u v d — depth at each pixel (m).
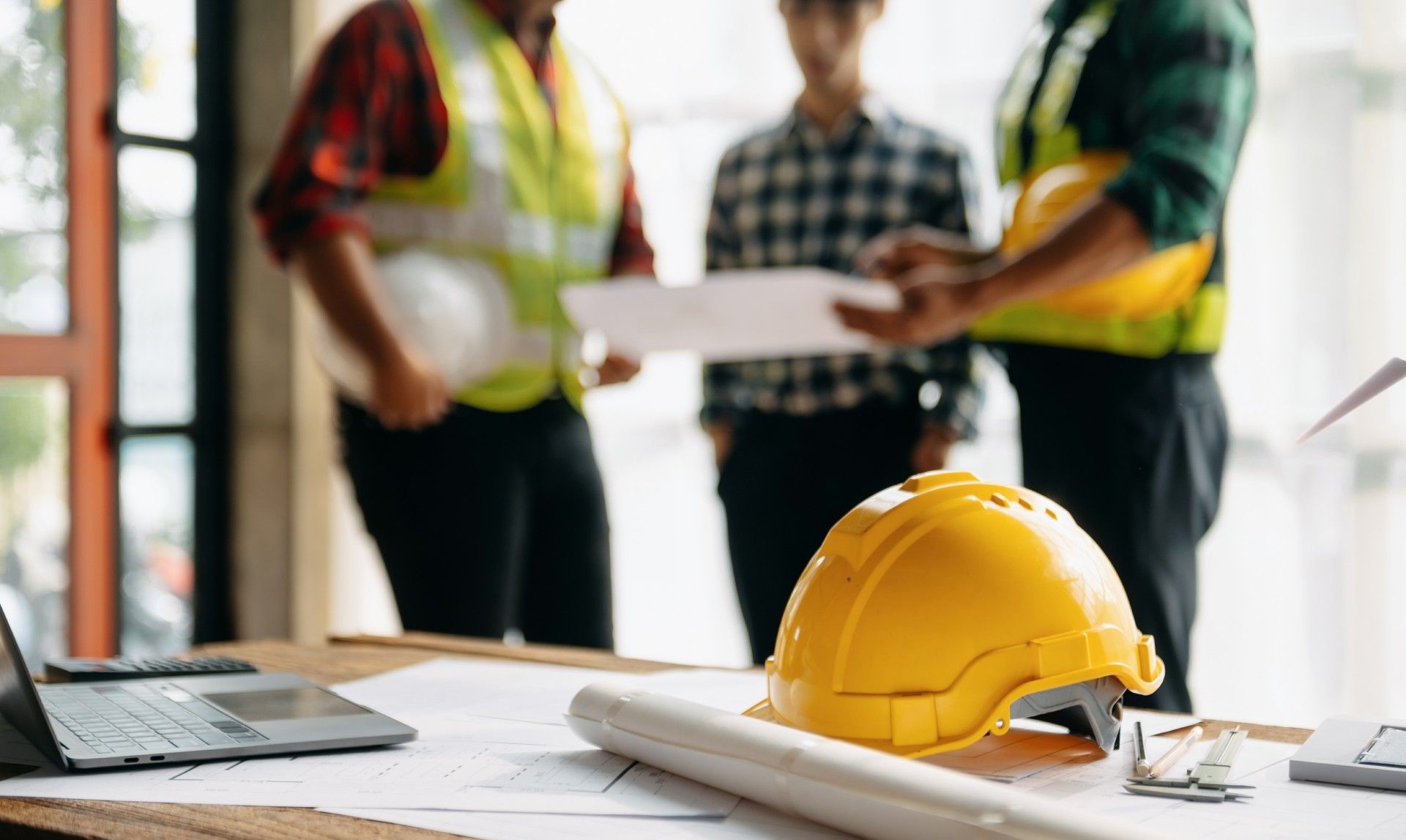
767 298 1.54
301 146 1.66
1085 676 0.61
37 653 2.40
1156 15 1.41
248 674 0.86
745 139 2.02
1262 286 1.89
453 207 1.76
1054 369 1.51
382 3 1.71
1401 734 0.65
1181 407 1.48
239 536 2.69
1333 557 1.86
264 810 0.56
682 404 2.43
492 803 0.57
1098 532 1.48
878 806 0.50
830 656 0.63
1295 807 0.56
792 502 1.91
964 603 0.61
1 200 2.31
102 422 2.47
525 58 1.82
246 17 2.64
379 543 1.79
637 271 2.01
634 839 0.52
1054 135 1.52
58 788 0.60
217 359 2.69
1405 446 1.81
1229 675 1.93
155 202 2.57
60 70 2.40
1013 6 2.09
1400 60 1.79
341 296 1.64
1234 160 1.44
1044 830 0.45
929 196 1.91
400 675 0.89
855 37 1.91
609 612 1.91
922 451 1.87
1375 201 1.82
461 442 1.75
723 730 0.58
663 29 2.38
